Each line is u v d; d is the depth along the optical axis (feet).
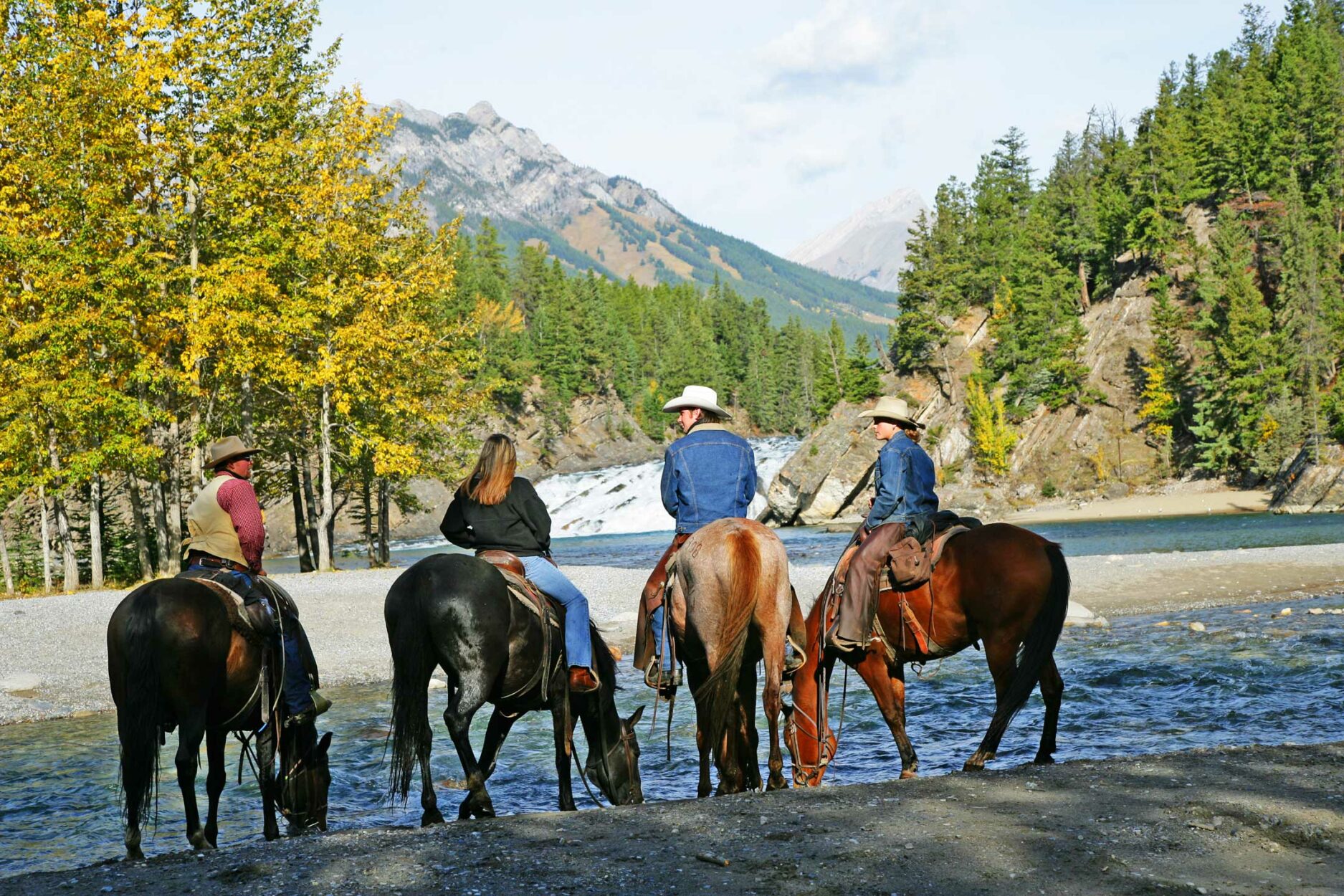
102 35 103.65
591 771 27.50
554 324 479.00
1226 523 201.87
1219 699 41.04
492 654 21.98
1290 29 424.05
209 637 21.79
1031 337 332.80
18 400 100.12
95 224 101.65
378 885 16.92
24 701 52.42
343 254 122.42
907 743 27.27
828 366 353.51
